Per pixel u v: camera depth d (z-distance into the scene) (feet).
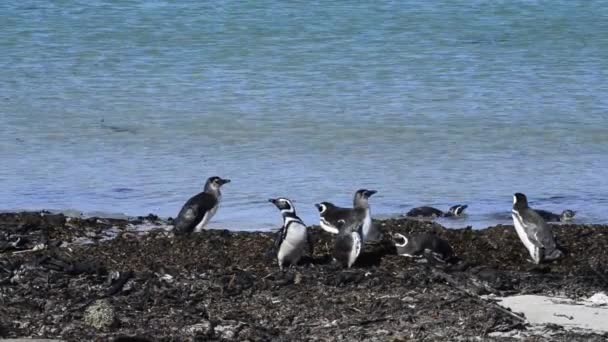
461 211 68.64
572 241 59.82
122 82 112.57
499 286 51.16
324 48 126.62
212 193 62.28
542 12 144.87
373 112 99.45
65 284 51.16
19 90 108.99
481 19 141.38
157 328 45.70
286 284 51.44
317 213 69.10
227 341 44.16
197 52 125.18
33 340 43.91
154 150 86.38
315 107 101.45
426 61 120.88
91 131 92.58
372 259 56.39
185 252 57.16
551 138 89.92
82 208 70.13
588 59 121.49
